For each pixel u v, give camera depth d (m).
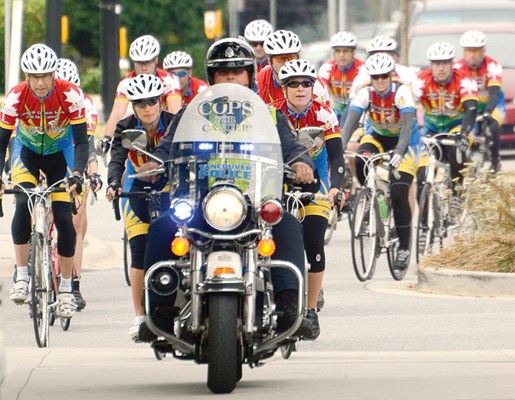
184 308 18.48
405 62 64.12
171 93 32.22
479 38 45.97
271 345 18.62
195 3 110.62
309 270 23.02
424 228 35.34
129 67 108.56
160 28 110.06
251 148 18.72
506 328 25.88
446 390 18.80
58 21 51.72
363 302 29.44
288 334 18.52
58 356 23.25
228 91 19.11
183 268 18.45
